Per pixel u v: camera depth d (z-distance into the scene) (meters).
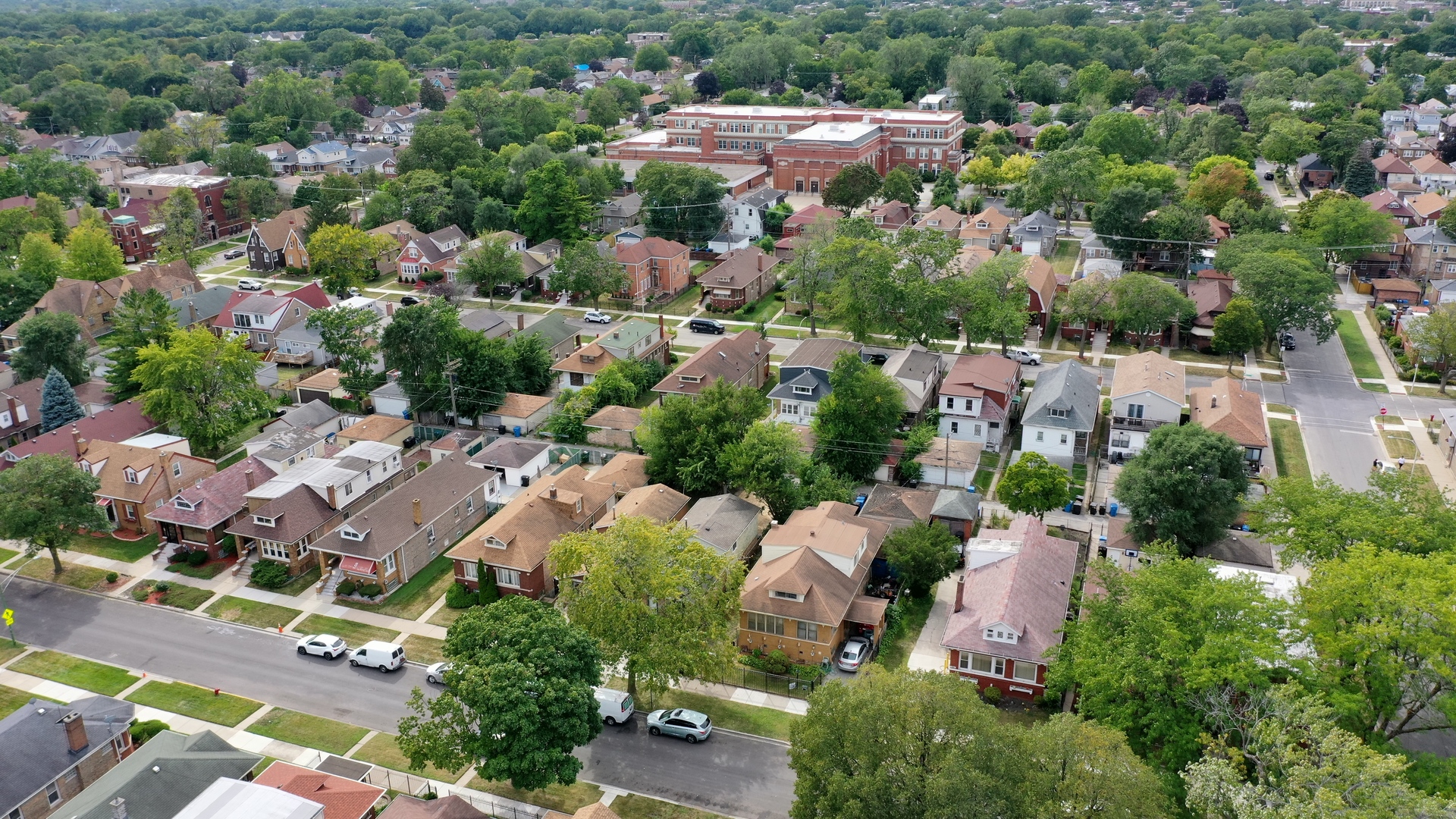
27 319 116.88
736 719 65.25
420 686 68.62
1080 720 49.25
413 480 86.06
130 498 87.38
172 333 105.00
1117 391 99.81
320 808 50.72
